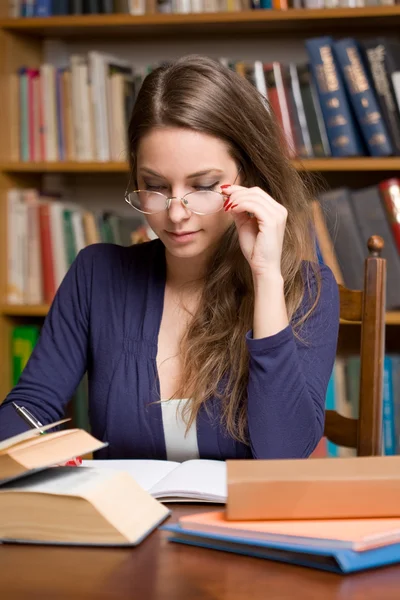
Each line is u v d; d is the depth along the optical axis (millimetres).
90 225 2580
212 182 1325
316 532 773
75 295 1597
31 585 734
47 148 2592
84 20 2529
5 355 2627
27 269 2602
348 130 2354
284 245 1479
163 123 1292
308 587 720
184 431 1432
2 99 2596
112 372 1512
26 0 2600
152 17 2480
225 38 2725
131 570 770
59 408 1545
